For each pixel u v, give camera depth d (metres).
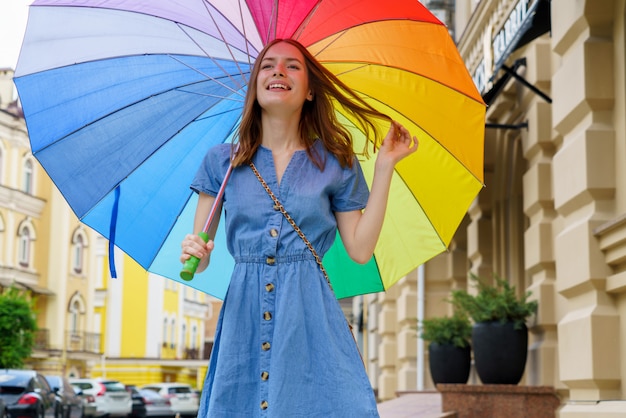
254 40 4.17
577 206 8.02
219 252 4.45
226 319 3.54
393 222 4.38
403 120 4.22
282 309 3.48
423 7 3.89
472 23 12.44
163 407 39.38
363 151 4.15
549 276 9.65
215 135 4.31
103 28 4.22
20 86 4.16
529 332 10.18
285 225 3.56
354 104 3.85
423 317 16.12
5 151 50.34
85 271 57.22
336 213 3.75
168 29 4.21
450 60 4.01
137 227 4.33
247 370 3.49
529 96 10.13
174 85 4.25
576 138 7.91
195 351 72.88
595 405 7.44
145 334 70.19
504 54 9.26
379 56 4.11
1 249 49.88
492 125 10.33
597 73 7.70
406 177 4.28
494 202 13.31
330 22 4.05
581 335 7.64
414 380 16.58
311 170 3.64
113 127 4.24
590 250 7.54
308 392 3.44
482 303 9.69
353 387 3.46
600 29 7.78
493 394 9.27
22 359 37.81
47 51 4.18
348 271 4.46
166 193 4.31
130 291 70.31
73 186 4.24
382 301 18.88
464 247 16.00
